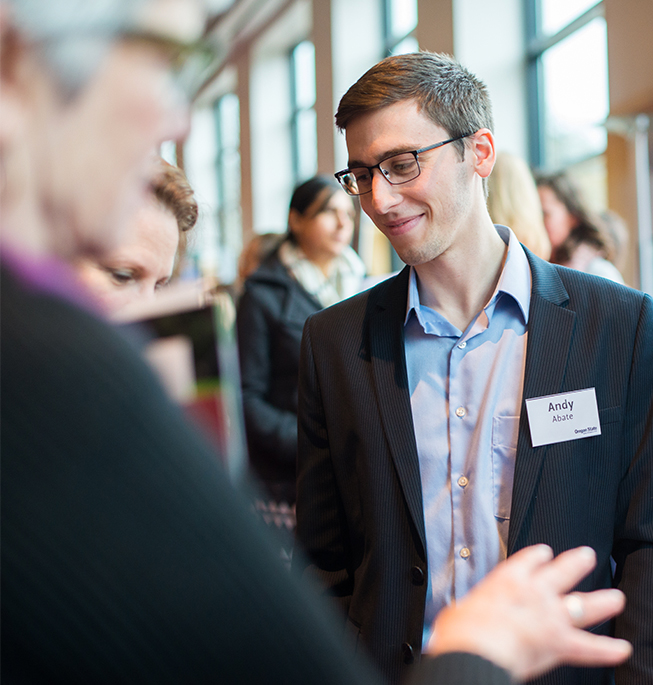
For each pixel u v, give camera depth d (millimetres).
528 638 572
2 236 442
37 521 410
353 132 1243
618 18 4758
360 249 5285
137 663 423
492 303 1304
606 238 3217
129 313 1007
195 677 437
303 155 11719
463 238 1289
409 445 1272
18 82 420
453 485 1273
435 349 1338
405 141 1206
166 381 486
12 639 415
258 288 2738
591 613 639
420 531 1232
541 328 1262
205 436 488
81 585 413
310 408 1426
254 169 11922
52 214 449
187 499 445
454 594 1242
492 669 534
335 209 2830
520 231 2324
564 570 619
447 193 1232
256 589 457
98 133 444
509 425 1264
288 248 2869
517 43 6469
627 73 4703
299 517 1435
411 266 1377
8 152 426
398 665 1229
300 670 468
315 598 504
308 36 11305
